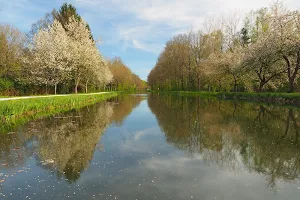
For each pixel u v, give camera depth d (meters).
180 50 55.25
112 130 12.92
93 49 38.72
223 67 38.22
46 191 5.62
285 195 5.47
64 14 47.25
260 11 40.91
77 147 9.51
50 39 33.84
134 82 122.56
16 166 7.36
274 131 12.00
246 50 32.72
